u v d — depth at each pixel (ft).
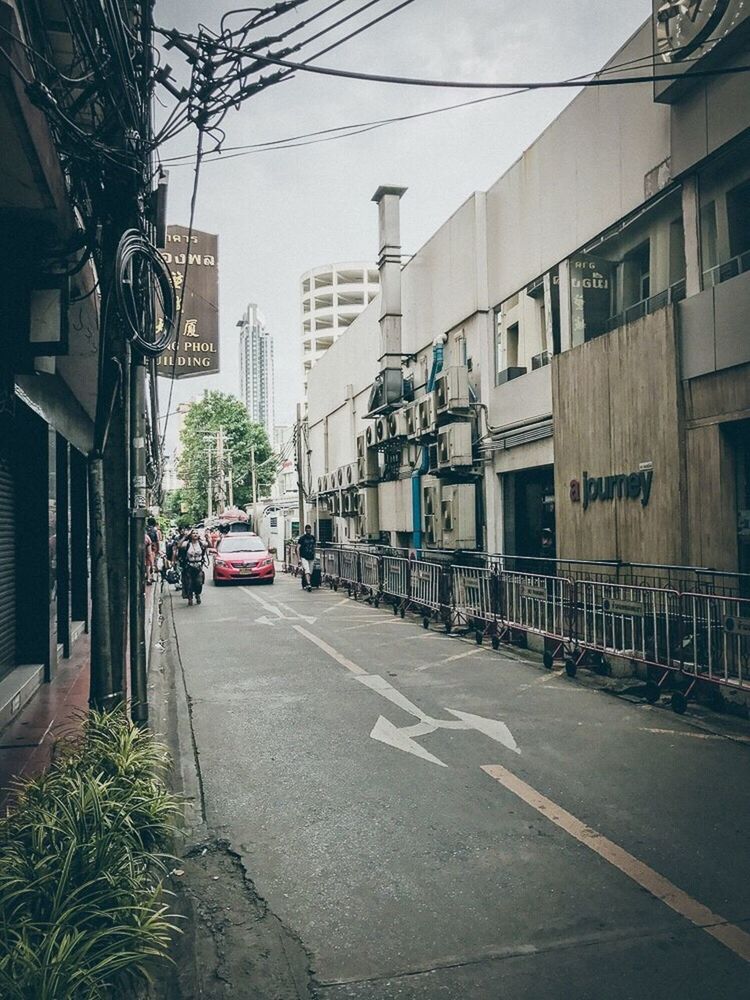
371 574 59.36
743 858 14.06
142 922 9.71
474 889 13.11
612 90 36.63
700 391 30.09
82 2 16.24
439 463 51.52
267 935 11.91
